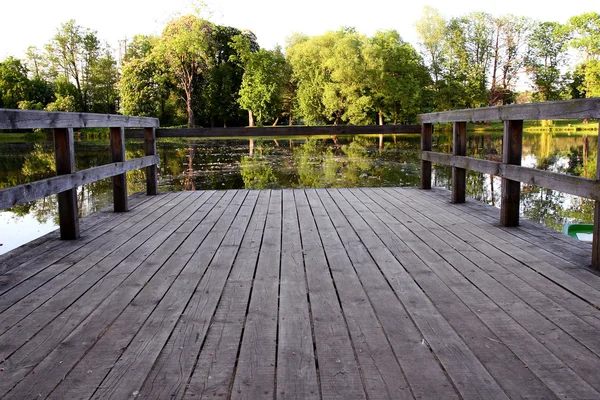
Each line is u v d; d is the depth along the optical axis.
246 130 6.16
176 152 19.45
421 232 3.73
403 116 36.84
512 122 3.82
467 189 10.49
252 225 4.07
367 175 12.09
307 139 27.78
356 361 1.68
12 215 7.63
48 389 1.51
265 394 1.47
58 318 2.11
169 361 1.69
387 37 35.72
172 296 2.37
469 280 2.57
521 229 3.83
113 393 1.48
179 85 39.69
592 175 11.62
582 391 1.47
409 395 1.46
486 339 1.85
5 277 2.71
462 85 36.59
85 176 3.83
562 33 35.38
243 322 2.04
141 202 5.46
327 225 4.02
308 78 36.94
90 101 43.22
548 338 1.85
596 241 2.74
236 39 40.00
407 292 2.39
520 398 1.43
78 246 3.42
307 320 2.05
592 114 2.69
